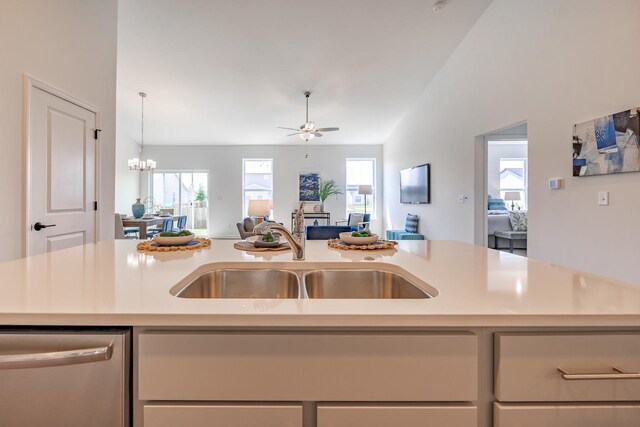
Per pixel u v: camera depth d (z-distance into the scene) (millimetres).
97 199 3141
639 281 2141
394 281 1230
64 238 2727
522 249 5410
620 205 2266
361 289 1275
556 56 2781
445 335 684
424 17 3834
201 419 675
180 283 957
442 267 1175
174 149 8539
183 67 4805
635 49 2141
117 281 941
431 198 5445
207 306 721
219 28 3924
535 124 3035
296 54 4504
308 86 5445
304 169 8680
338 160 8703
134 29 3922
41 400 673
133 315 680
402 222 7012
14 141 2227
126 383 682
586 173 2496
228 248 1620
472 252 1522
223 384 675
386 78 5242
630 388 678
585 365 683
